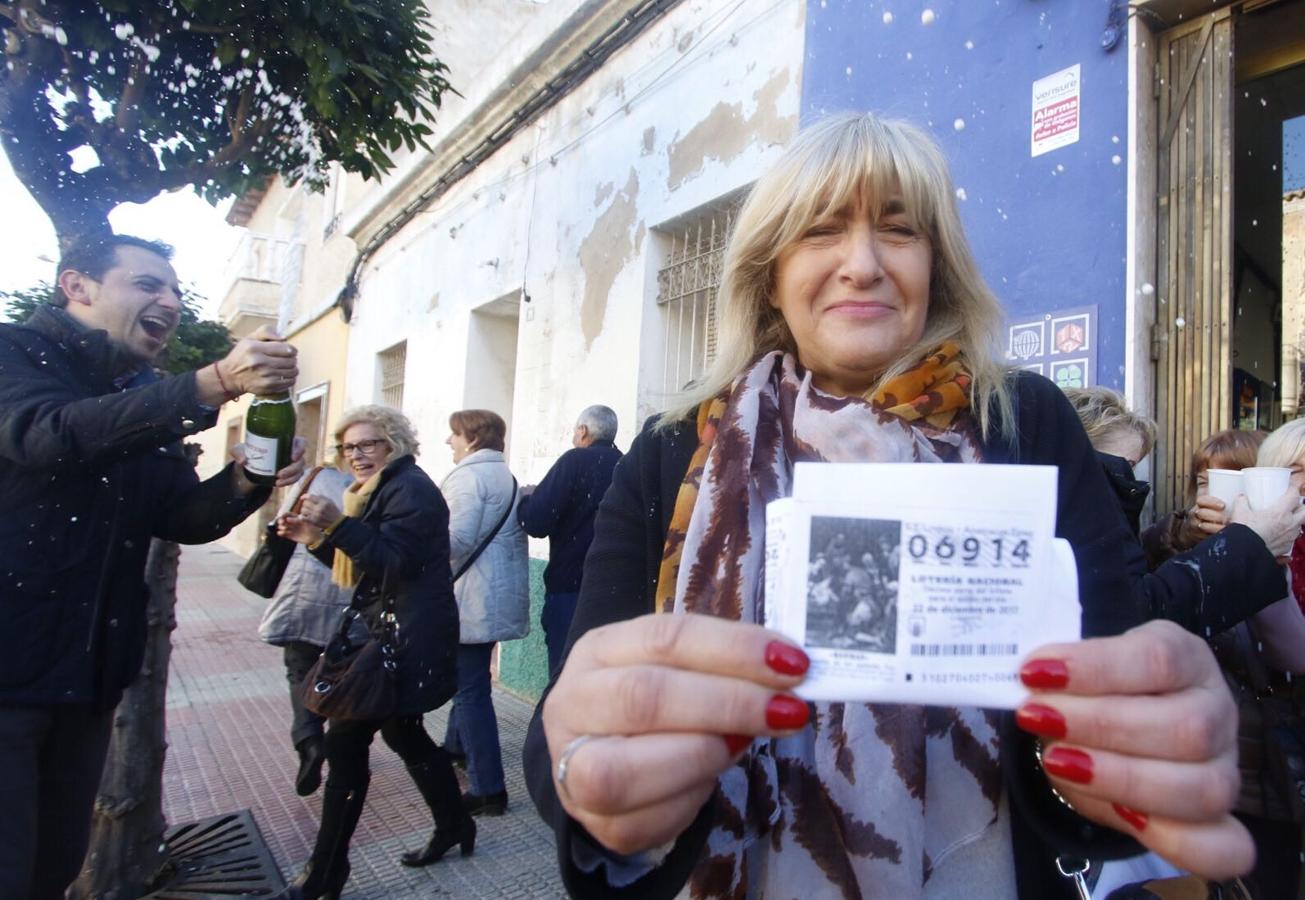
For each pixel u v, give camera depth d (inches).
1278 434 74.2
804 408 36.7
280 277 558.6
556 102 222.8
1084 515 34.8
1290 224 142.7
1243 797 70.4
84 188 98.0
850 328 36.2
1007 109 109.6
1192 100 96.7
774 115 146.4
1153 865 50.3
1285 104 139.3
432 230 303.3
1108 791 21.7
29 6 89.0
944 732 33.3
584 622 37.8
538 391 217.9
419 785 113.0
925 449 34.1
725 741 23.1
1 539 65.7
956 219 38.3
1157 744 21.3
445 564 106.6
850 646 23.8
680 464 39.9
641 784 22.1
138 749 103.0
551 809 28.9
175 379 67.1
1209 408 92.8
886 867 30.8
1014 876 32.4
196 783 145.0
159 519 82.7
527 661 202.1
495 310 262.5
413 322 314.2
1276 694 69.6
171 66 102.3
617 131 194.5
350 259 405.1
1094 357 97.8
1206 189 94.7
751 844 33.9
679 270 172.9
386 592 101.6
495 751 132.4
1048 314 102.7
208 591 411.5
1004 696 23.3
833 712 34.0
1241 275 155.4
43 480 67.6
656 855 28.7
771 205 38.0
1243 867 21.6
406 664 98.7
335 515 97.0
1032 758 30.0
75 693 68.6
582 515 142.9
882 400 35.8
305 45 100.8
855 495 24.6
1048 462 35.9
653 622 24.3
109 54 97.6
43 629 66.8
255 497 83.0
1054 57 105.0
